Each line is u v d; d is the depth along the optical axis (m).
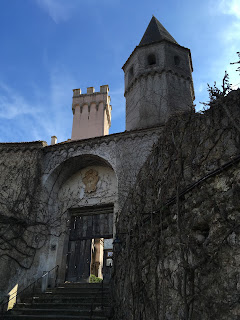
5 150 14.92
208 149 4.37
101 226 14.70
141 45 19.59
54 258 13.81
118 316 7.78
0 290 10.87
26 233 12.89
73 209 15.21
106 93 29.80
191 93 18.44
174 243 4.73
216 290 3.43
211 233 3.79
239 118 3.81
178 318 4.08
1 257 11.41
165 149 5.95
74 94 30.64
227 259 3.39
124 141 14.33
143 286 5.77
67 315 9.30
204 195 4.16
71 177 16.08
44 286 12.55
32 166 14.45
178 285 4.17
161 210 5.38
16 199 13.48
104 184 15.21
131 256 7.19
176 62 19.36
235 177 3.64
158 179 6.04
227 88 4.25
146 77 17.89
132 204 8.07
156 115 16.23
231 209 3.55
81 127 27.72
